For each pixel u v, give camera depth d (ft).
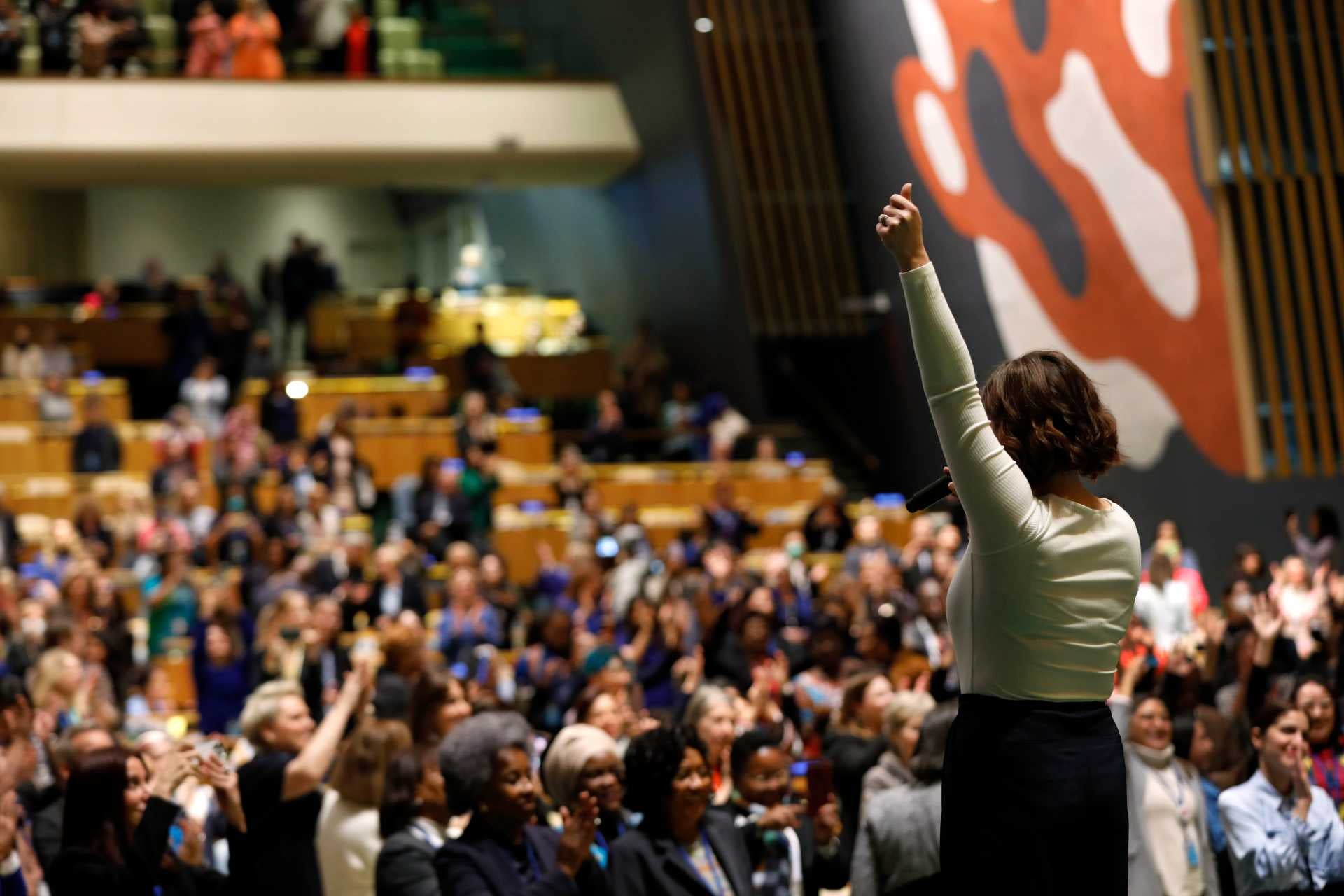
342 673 29.04
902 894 15.16
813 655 25.66
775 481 56.65
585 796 12.16
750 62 60.18
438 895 13.41
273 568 42.93
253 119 63.87
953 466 7.45
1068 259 45.96
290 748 16.08
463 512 49.78
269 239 92.17
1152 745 16.72
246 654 35.73
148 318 69.82
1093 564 7.47
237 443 54.13
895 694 20.27
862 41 55.52
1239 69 38.73
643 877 13.29
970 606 7.59
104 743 16.34
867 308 57.77
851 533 50.31
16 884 13.67
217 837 17.08
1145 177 43.37
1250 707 21.59
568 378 70.69
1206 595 39.60
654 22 61.57
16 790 16.25
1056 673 7.45
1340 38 38.06
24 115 61.93
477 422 55.93
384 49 69.87
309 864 14.85
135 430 58.90
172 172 64.34
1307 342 38.52
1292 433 39.01
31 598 37.58
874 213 56.95
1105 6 43.83
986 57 48.39
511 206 83.30
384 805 14.08
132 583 45.93
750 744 15.24
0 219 80.02
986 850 7.42
